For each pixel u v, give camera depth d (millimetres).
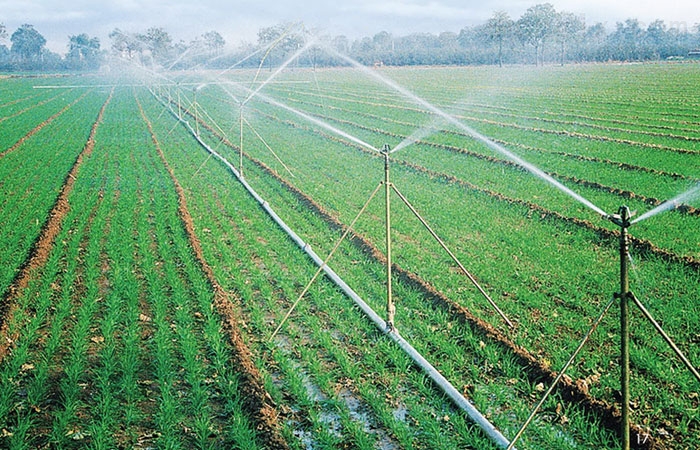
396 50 125062
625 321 5914
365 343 9461
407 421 7566
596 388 7801
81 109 48156
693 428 7102
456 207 16984
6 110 47812
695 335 9109
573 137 29297
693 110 38000
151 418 7742
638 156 23781
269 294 11219
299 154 26672
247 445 7012
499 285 11375
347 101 52500
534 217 15820
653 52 109500
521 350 8773
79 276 12453
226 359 8922
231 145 29391
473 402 7793
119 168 23844
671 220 14891
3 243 14383
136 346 9320
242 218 16828
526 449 6816
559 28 113312
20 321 10328
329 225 15828
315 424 7426
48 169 23797
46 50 187375
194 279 11945
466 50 120125
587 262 12422
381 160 24797
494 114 39844
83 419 7734
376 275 12242
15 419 7664
